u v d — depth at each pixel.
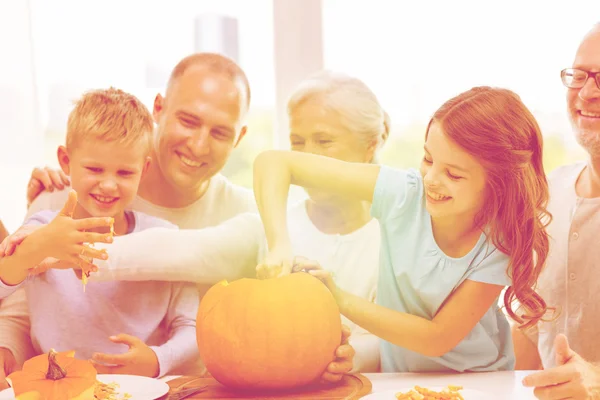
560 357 0.95
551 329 1.52
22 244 1.10
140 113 1.39
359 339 1.47
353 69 1.75
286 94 1.75
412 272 1.22
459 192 1.10
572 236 1.50
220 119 1.53
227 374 1.01
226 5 1.78
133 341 1.24
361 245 1.60
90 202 1.36
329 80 1.61
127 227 1.46
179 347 1.29
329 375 1.04
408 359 1.30
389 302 1.29
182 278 1.44
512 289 1.18
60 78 1.76
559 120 1.74
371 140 1.61
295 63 1.75
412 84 1.75
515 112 1.11
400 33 1.75
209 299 1.05
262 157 1.29
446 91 1.74
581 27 1.71
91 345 1.36
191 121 1.52
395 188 1.26
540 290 1.53
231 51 1.78
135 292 1.40
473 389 1.05
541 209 1.16
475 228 1.17
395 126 1.75
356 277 1.58
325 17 1.75
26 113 1.75
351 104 1.58
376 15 1.75
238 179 1.75
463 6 1.74
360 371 1.44
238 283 1.05
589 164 1.53
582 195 1.54
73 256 1.08
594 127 1.46
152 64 1.77
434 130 1.10
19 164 1.76
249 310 1.00
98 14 1.75
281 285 1.03
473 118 1.08
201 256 1.45
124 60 1.76
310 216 1.62
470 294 1.18
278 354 0.99
